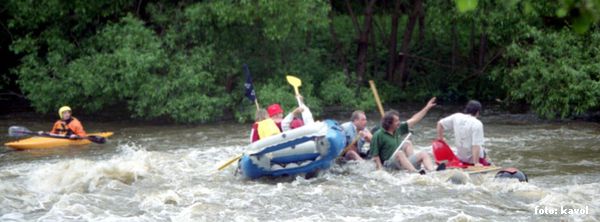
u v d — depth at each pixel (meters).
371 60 23.16
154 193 8.67
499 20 15.96
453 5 16.95
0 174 10.30
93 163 10.56
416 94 21.56
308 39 19.92
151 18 17.38
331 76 18.14
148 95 16.27
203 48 16.61
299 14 15.86
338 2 23.78
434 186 8.85
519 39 16.81
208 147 13.02
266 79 17.75
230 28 17.23
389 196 8.44
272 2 15.52
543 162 11.01
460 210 7.74
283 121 10.25
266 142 9.27
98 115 18.53
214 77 16.86
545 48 15.88
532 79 15.91
